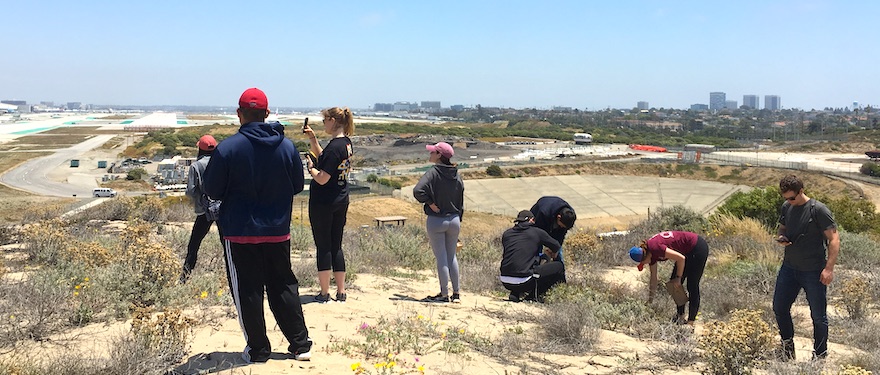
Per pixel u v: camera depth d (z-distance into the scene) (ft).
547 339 19.06
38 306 16.76
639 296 27.12
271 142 14.39
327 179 20.70
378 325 18.75
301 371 13.97
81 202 134.21
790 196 19.84
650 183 278.46
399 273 31.07
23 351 14.40
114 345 13.98
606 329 21.75
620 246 46.14
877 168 288.10
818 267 19.54
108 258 24.30
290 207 14.83
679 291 23.72
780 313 20.38
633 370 16.67
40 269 23.25
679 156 337.72
